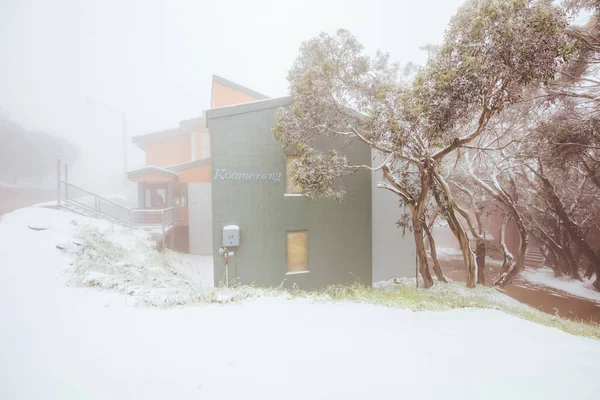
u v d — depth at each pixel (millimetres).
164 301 5230
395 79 10109
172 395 2451
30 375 2686
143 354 3199
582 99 10602
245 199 11125
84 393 2441
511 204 13148
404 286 11852
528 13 6316
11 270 6262
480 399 2609
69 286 5754
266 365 3062
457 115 7484
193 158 22156
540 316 8820
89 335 3658
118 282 6172
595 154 11781
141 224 15117
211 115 10648
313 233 12070
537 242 19250
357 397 2527
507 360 3670
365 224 12906
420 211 10703
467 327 5258
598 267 14812
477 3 6949
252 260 11203
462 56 7090
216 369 2928
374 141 9609
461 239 11344
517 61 6355
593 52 9219
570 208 16703
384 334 4359
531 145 11906
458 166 15602
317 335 4082
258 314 4910
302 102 9352
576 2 8938
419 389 2727
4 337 3455
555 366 3576
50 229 9891
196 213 18266
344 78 9516
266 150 11375
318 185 9336
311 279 12023
